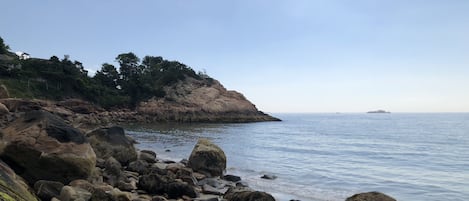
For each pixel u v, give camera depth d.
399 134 67.00
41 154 11.60
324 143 46.59
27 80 85.50
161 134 54.62
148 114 95.31
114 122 82.81
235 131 67.38
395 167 26.92
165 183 14.22
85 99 95.44
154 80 122.56
